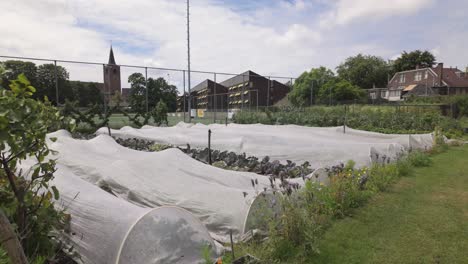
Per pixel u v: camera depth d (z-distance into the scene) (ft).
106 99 54.08
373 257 10.51
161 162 16.22
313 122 56.54
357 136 34.76
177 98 88.12
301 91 121.70
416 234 12.27
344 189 14.88
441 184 19.45
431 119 48.60
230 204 11.82
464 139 42.39
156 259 8.38
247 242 10.72
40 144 7.18
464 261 10.27
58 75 50.01
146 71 57.26
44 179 8.15
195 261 8.97
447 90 137.49
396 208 15.12
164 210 9.12
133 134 37.17
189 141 30.81
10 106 5.84
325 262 10.14
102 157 19.17
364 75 185.98
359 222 13.39
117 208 9.39
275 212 11.15
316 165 23.17
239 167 21.49
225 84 139.03
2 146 6.00
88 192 10.79
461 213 14.53
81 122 50.21
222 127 42.16
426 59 179.11
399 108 59.77
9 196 7.56
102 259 8.52
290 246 10.24
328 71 154.61
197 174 15.26
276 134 32.50
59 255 9.55
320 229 12.17
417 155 25.49
